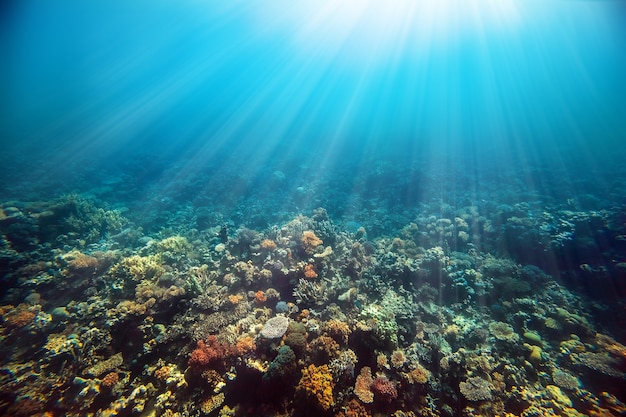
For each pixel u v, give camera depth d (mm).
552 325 7297
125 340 7160
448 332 7359
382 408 5473
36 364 6336
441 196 17281
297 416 5242
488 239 11680
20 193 17672
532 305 8016
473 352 6734
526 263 10273
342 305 7773
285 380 5672
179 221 15266
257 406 5531
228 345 6348
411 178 20234
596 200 13094
